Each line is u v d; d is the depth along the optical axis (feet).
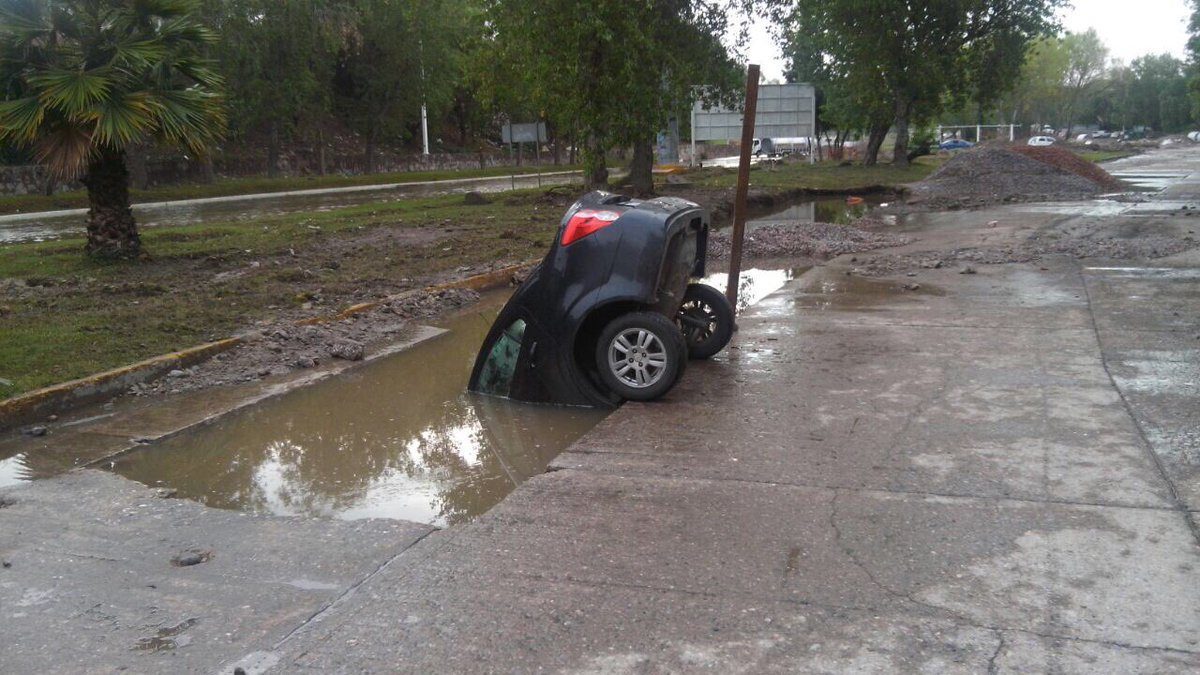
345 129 212.23
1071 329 26.00
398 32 174.50
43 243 56.90
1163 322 26.37
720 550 12.99
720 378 22.48
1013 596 11.40
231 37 141.18
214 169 157.17
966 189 94.07
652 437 18.26
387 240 54.85
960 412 18.86
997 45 140.56
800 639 10.57
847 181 115.85
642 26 73.46
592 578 12.30
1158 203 72.79
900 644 10.40
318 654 10.71
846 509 14.25
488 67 85.30
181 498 17.47
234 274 41.63
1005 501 14.30
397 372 26.45
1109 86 436.35
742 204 26.45
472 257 46.85
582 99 73.67
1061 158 96.07
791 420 18.89
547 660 10.36
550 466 16.88
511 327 23.03
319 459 19.60
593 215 21.53
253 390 24.26
